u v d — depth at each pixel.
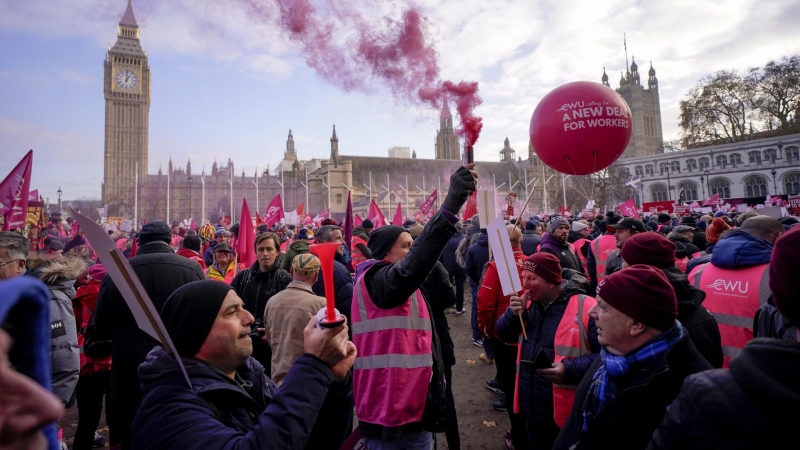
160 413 1.58
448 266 11.28
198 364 1.77
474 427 5.54
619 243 6.36
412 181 100.69
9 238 3.60
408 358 2.92
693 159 69.00
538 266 3.51
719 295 3.62
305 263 4.04
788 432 1.15
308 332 1.68
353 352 1.81
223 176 116.50
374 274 3.07
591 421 2.24
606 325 2.21
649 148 122.25
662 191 72.94
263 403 2.07
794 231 1.41
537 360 3.05
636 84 120.69
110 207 107.44
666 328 2.08
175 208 110.44
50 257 4.08
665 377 2.00
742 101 61.75
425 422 3.00
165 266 4.05
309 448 2.06
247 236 7.16
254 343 4.72
